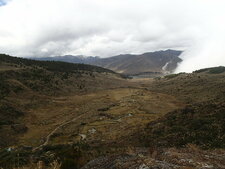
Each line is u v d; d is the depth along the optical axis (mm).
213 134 26875
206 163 11305
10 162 23531
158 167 10062
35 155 37094
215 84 183625
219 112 34344
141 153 13336
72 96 171250
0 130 83500
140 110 122375
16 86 149375
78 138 74000
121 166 10945
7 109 109375
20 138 79562
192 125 33375
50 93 164375
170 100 156375
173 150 14328
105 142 51719
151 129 41219
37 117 111938
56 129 90062
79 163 15734
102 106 136625
